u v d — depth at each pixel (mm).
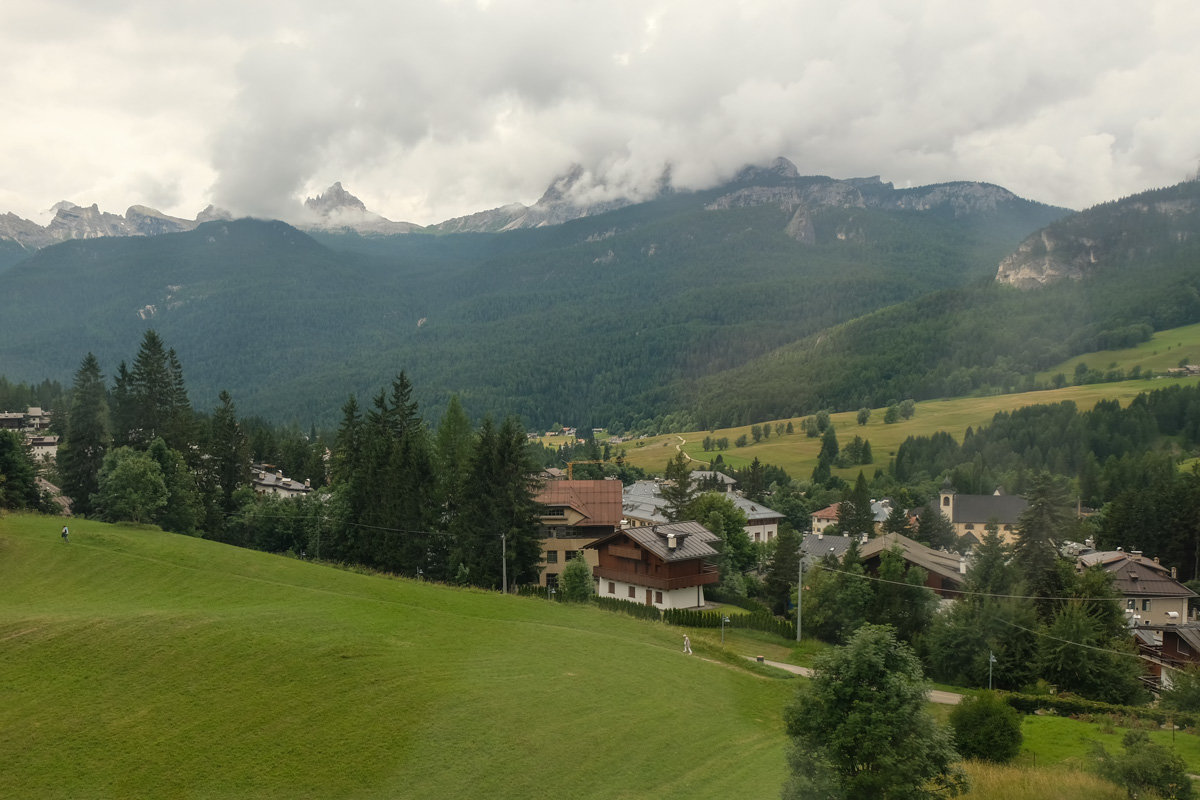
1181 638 73438
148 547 68125
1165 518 115750
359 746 35562
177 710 37406
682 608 83250
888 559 75438
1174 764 36375
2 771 32219
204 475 97000
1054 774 39062
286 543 96188
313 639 46156
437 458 101625
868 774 27812
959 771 29781
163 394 102812
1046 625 67000
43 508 90000
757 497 173125
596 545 89750
